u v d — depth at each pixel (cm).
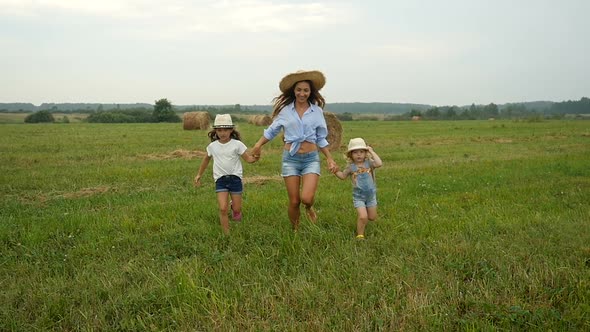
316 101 644
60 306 427
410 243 580
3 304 434
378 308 420
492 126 4478
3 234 627
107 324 407
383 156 1659
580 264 501
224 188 642
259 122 4566
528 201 816
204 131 3434
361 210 618
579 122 5669
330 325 387
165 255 554
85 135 2855
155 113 7531
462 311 422
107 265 526
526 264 507
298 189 631
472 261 521
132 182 1091
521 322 388
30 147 1948
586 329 379
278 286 461
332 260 522
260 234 622
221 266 515
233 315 414
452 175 1162
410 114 10656
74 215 723
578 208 751
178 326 394
